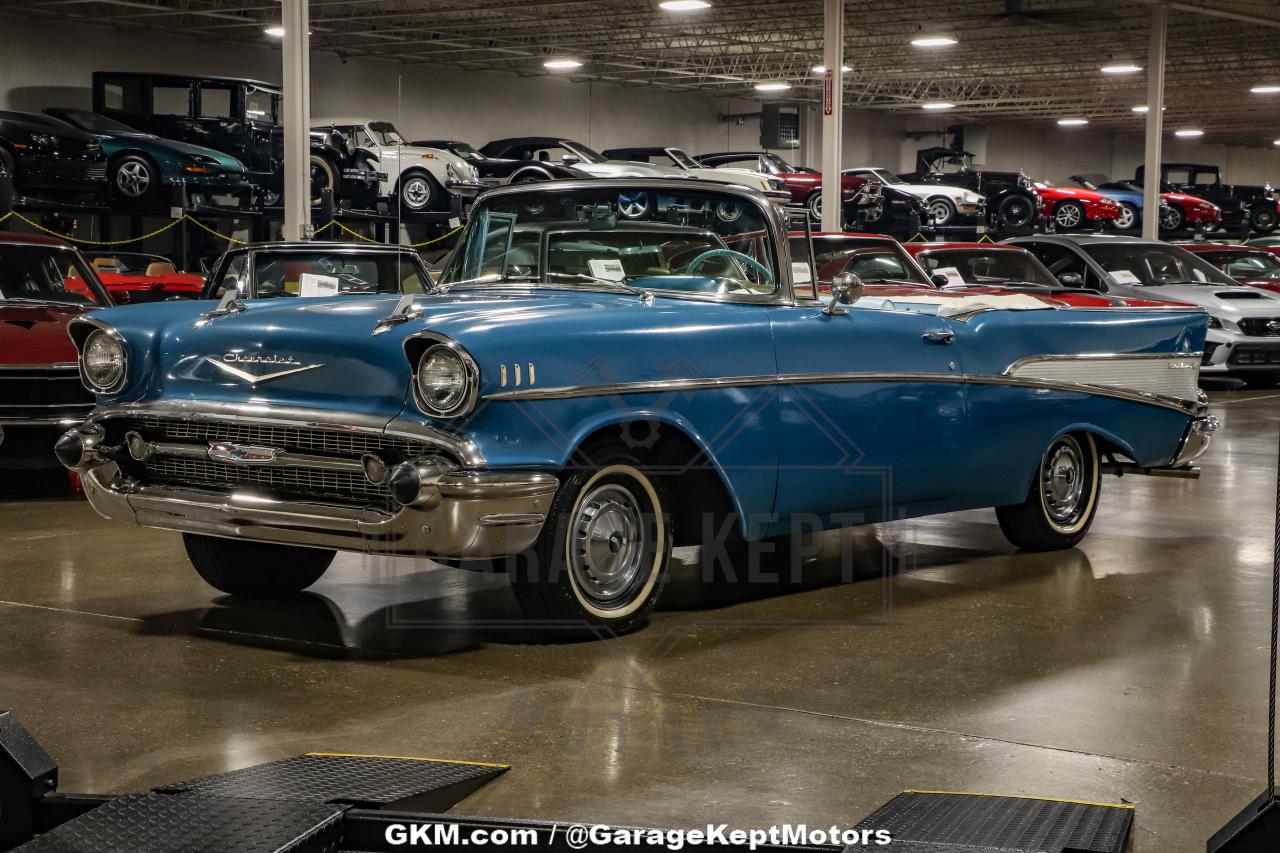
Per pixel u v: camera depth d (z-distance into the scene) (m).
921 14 25.61
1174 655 4.10
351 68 28.06
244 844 2.38
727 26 26.19
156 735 3.30
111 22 24.03
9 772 2.61
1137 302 6.63
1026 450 5.43
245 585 4.79
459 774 2.91
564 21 25.34
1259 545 5.97
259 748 3.20
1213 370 13.63
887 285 7.45
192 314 4.50
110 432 4.43
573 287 4.80
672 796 2.88
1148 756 3.17
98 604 4.72
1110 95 36.81
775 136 32.88
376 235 21.12
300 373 4.05
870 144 39.59
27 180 16.14
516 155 21.98
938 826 2.58
